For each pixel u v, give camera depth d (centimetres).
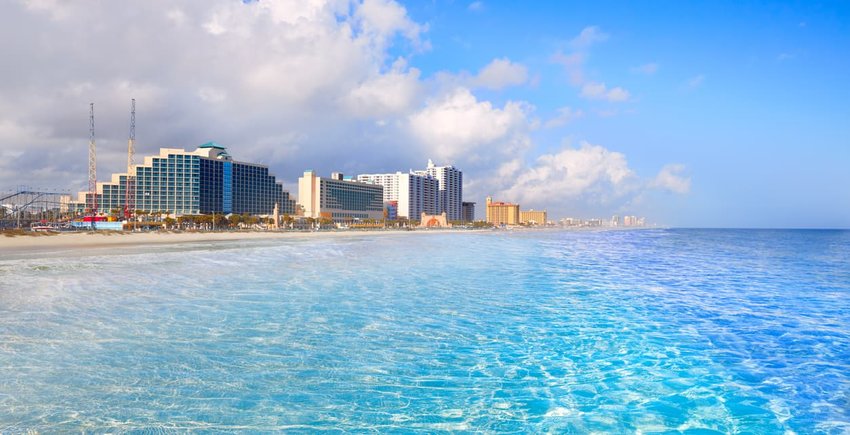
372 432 752
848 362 1128
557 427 778
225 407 840
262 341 1278
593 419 811
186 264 3512
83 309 1711
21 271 2958
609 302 1920
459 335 1364
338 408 844
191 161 17475
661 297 2056
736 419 815
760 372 1055
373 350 1205
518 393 925
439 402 877
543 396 910
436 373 1037
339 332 1388
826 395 922
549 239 10881
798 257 4781
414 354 1174
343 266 3438
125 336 1319
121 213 16375
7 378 969
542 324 1510
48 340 1269
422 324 1500
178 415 802
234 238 10431
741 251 5944
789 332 1418
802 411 848
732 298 2052
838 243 8888
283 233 13850
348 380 986
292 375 1011
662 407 862
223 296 2025
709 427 783
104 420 778
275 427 766
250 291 2175
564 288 2328
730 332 1419
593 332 1409
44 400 858
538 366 1089
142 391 909
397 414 823
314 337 1327
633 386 966
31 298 1945
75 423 766
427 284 2450
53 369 1029
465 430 764
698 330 1439
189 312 1666
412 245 7150
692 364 1109
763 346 1266
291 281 2545
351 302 1889
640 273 3100
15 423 763
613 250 6034
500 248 6372
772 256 4944
